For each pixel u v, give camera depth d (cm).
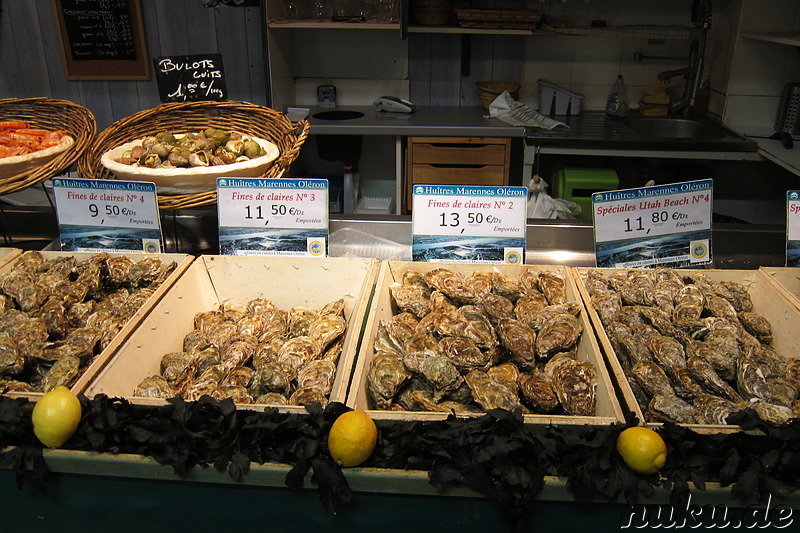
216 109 217
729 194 401
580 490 100
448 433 103
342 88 453
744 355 132
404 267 165
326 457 104
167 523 115
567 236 185
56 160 172
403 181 408
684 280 158
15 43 394
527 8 424
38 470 108
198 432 105
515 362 137
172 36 393
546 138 366
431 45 437
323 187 160
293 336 148
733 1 393
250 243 168
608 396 119
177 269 163
